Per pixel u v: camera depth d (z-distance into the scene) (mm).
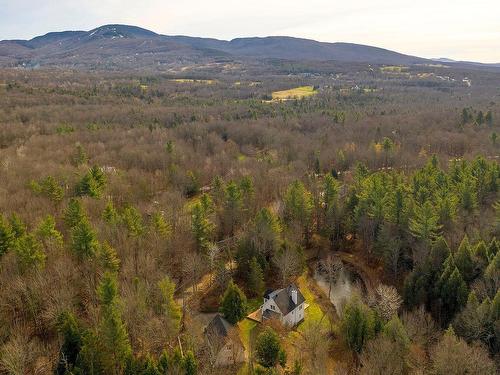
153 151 132375
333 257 93062
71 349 49531
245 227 88375
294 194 95125
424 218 78625
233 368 56375
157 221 80250
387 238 83188
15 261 62625
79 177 103750
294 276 82438
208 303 72938
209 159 135125
